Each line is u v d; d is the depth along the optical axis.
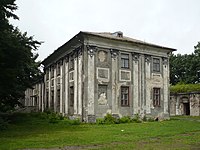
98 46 29.64
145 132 19.59
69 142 15.24
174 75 71.19
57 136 17.69
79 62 29.73
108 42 30.33
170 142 15.30
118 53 30.95
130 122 29.03
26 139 16.36
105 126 24.45
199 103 44.50
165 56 34.88
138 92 31.92
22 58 21.92
